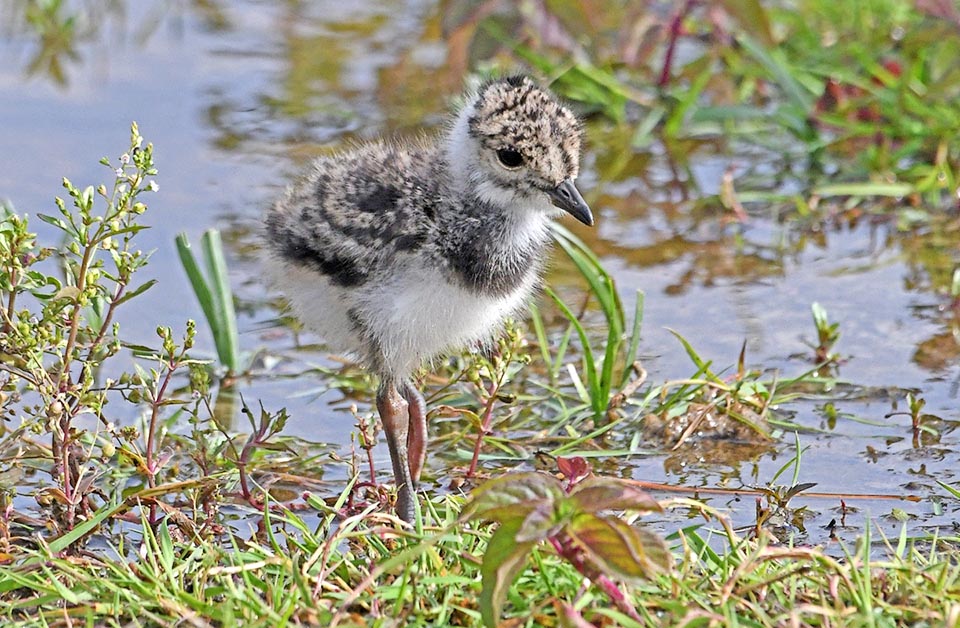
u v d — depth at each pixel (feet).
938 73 43.75
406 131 47.60
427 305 29.43
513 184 30.01
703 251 41.70
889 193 42.93
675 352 36.27
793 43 49.14
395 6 59.62
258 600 23.09
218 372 35.58
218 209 43.11
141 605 23.66
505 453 32.01
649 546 22.25
